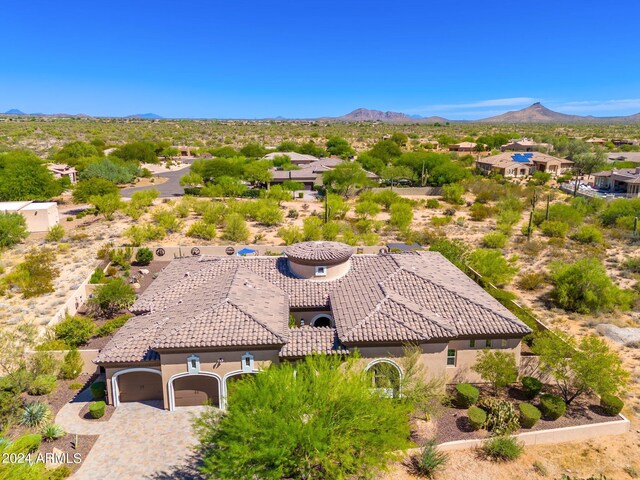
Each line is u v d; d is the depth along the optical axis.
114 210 61.41
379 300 23.78
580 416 21.66
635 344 27.83
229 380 21.88
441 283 26.08
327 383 15.68
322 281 27.83
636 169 83.25
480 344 23.39
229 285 25.19
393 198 70.12
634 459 19.03
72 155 107.12
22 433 20.16
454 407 22.25
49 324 29.77
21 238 50.38
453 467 18.47
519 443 19.70
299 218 61.91
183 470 18.39
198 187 81.88
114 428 20.91
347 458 14.45
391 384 20.61
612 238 52.38
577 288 33.25
